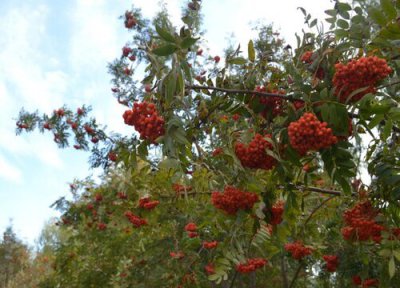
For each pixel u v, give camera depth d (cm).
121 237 1009
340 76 262
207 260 849
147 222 725
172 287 884
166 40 269
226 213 338
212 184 485
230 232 412
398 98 345
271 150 288
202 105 348
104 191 901
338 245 599
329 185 543
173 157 291
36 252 2880
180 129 289
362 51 336
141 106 289
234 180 338
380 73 254
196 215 699
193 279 868
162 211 714
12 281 2327
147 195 671
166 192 671
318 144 251
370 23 325
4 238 2795
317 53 328
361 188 377
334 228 584
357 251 534
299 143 254
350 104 277
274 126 299
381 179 341
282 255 804
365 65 252
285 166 281
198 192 570
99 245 1087
